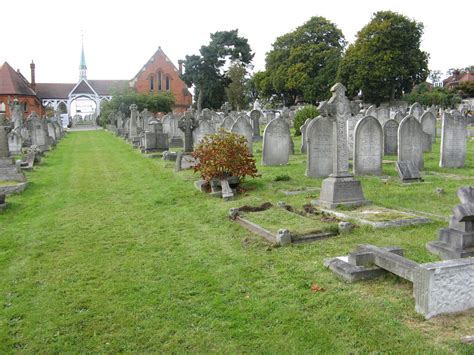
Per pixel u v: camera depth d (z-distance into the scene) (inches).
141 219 402.3
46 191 548.1
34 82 3777.1
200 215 403.9
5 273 276.2
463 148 666.8
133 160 857.5
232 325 203.2
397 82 2519.7
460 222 267.9
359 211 385.1
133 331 202.7
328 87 2677.2
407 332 186.5
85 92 3900.1
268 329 198.2
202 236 340.8
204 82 3011.8
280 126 700.0
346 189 409.4
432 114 1008.9
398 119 1056.2
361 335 187.9
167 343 192.1
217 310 217.9
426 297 196.2
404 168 543.2
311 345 184.4
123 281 258.5
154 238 341.7
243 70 3248.0
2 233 363.9
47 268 283.3
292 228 325.4
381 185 521.3
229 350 184.4
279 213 375.6
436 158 772.0
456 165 666.8
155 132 944.9
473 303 202.1
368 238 310.8
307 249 294.4
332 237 317.1
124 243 331.3
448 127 653.3
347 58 2471.7
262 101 3491.6
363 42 2422.5
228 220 375.2
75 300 235.1
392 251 252.5
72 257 302.7
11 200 494.0
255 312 213.3
